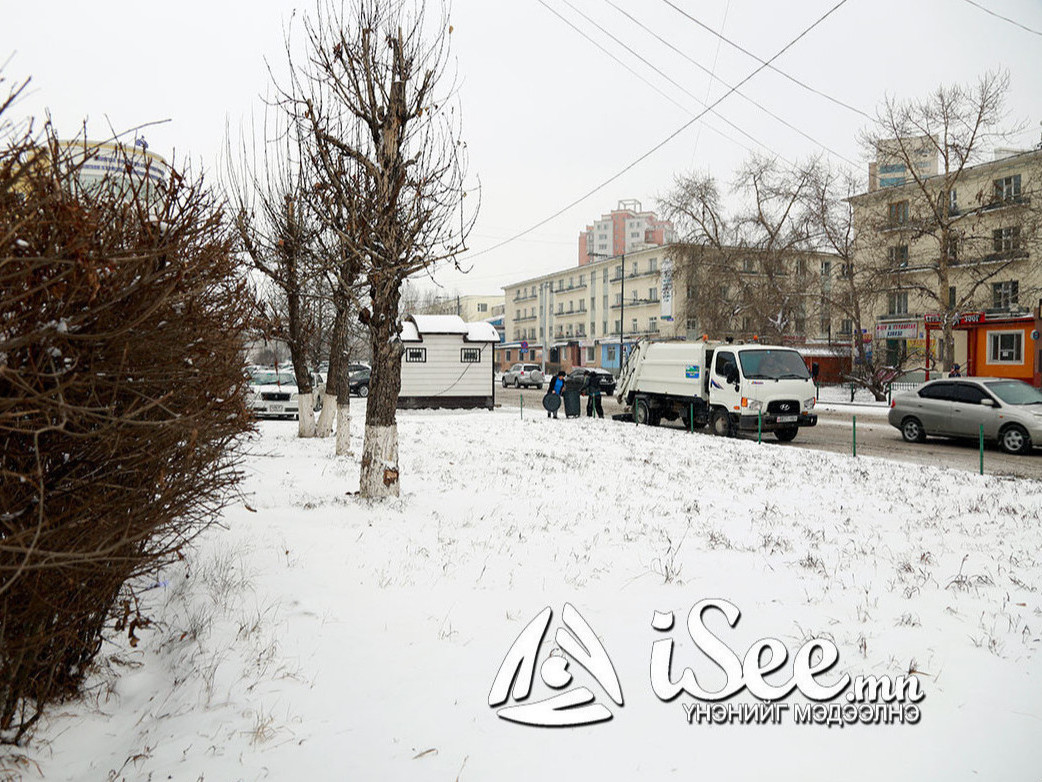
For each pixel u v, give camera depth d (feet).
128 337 10.02
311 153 27.04
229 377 13.66
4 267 8.14
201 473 13.84
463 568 19.80
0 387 8.59
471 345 89.10
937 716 12.16
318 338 65.41
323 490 31.01
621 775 10.32
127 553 11.67
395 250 26.43
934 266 123.34
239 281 14.65
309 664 13.73
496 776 10.24
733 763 10.69
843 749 11.12
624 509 28.66
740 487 34.60
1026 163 119.44
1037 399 51.31
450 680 13.25
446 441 53.47
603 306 248.32
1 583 9.47
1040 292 120.57
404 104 27.20
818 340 169.68
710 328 132.46
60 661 11.73
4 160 8.59
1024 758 10.85
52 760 10.97
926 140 104.27
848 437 62.64
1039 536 24.84
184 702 12.38
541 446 51.11
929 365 112.47
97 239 9.73
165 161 12.20
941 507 29.91
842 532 25.41
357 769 10.37
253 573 18.63
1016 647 14.98
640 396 71.51
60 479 10.16
